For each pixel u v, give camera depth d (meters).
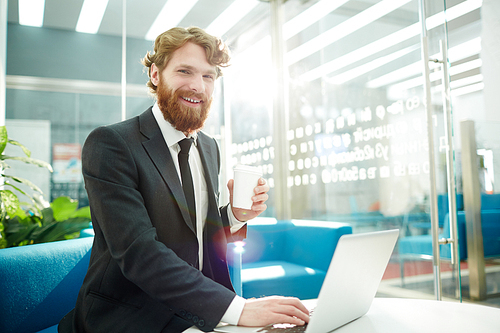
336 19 3.21
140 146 0.94
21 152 3.33
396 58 2.49
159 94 1.02
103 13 3.58
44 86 3.42
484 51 1.96
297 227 2.85
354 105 2.94
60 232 2.35
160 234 0.90
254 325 0.69
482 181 1.95
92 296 0.86
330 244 2.49
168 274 0.75
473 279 1.95
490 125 1.93
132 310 0.83
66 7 3.48
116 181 0.85
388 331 0.67
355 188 2.92
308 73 3.61
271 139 4.14
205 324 0.70
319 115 3.44
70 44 3.49
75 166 3.50
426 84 2.04
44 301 1.12
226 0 3.96
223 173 4.02
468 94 2.01
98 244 0.93
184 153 1.02
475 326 0.70
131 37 3.67
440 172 2.07
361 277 0.69
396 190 2.47
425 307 0.85
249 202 0.95
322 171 3.39
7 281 1.02
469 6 2.02
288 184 4.00
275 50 4.18
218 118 4.03
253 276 2.24
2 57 3.21
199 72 1.02
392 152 2.51
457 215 2.00
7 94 3.30
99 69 3.57
